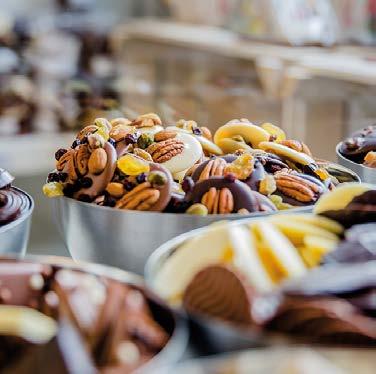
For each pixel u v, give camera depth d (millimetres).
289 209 582
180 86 1436
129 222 562
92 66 1941
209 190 585
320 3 1774
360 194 527
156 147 658
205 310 426
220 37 2068
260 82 1572
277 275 451
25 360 382
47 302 429
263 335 395
